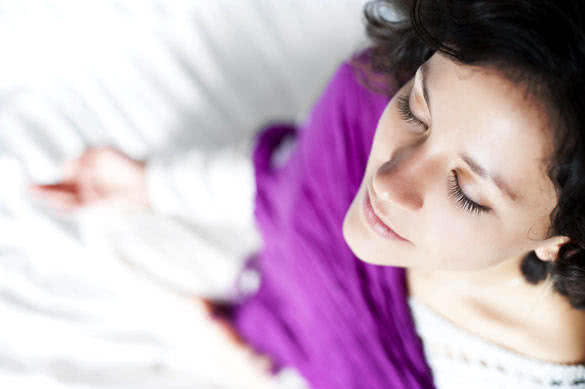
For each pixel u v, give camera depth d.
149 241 1.08
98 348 1.04
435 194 0.37
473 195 0.35
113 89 1.15
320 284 0.71
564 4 0.27
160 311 1.05
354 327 0.69
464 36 0.30
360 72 0.60
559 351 0.53
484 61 0.30
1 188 1.06
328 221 0.68
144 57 1.17
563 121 0.30
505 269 0.51
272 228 0.81
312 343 0.82
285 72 1.22
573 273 0.44
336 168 0.67
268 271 0.90
